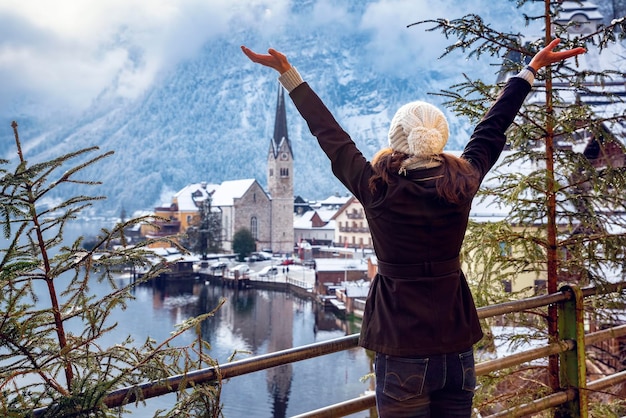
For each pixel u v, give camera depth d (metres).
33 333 2.40
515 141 4.77
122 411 2.33
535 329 5.16
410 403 2.16
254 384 41.81
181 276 98.75
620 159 5.18
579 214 4.79
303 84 2.28
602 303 4.71
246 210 132.25
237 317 67.50
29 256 2.49
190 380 2.30
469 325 2.19
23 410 2.09
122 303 2.51
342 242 118.88
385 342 2.14
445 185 2.07
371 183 2.12
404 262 2.12
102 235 2.59
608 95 4.62
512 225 5.14
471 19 4.52
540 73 4.65
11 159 2.42
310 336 58.97
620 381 3.94
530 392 4.61
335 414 2.79
